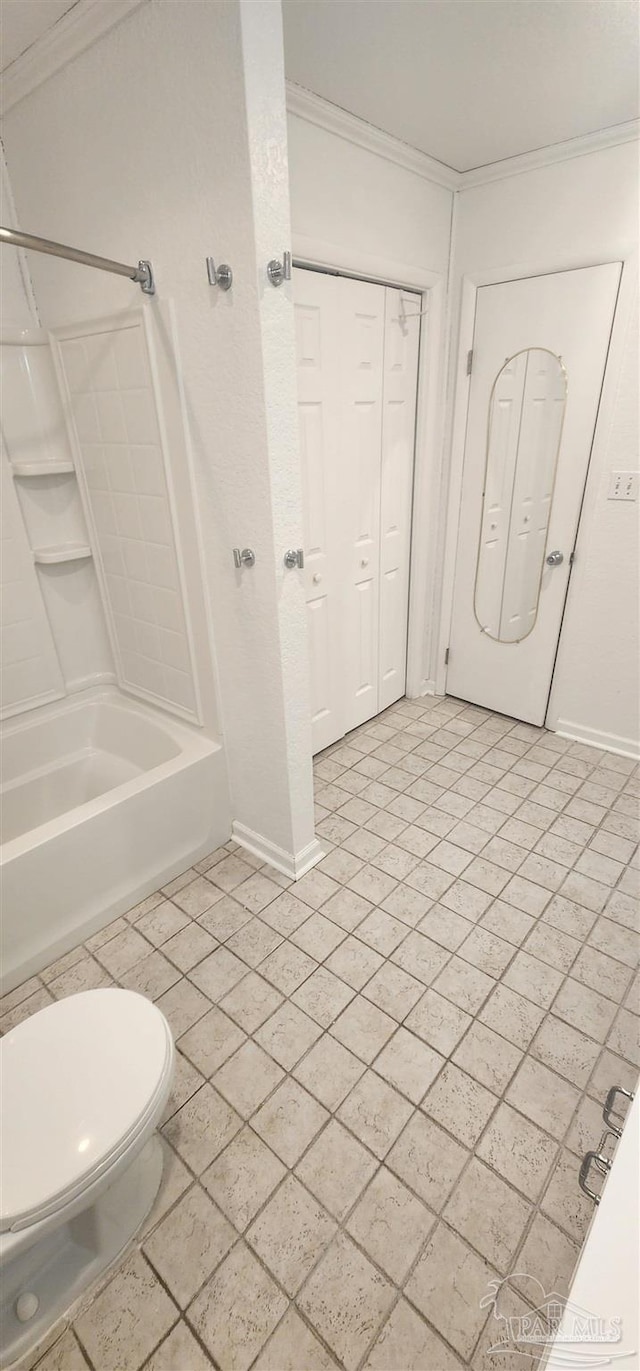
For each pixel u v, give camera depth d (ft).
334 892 6.38
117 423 5.88
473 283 8.02
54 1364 3.26
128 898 6.14
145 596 6.66
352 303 6.92
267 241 4.18
